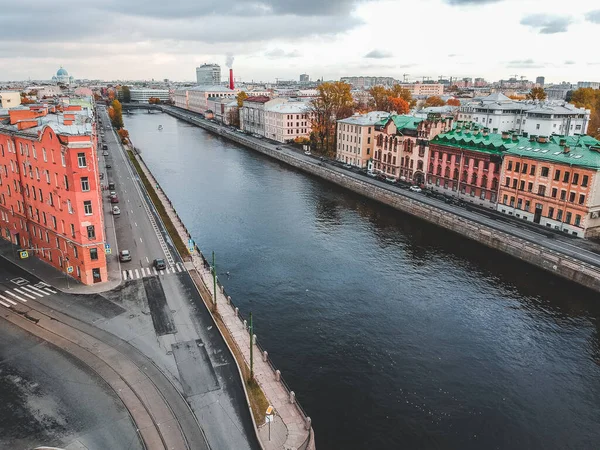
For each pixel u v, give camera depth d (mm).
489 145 105250
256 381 47125
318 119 182750
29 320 56688
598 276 70000
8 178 76688
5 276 68312
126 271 71312
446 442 44156
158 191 124812
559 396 50375
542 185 93000
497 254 86625
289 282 74500
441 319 64688
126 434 39938
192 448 38688
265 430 40688
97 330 54906
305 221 105000
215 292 60375
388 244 91438
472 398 49844
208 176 149625
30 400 43531
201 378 47188
